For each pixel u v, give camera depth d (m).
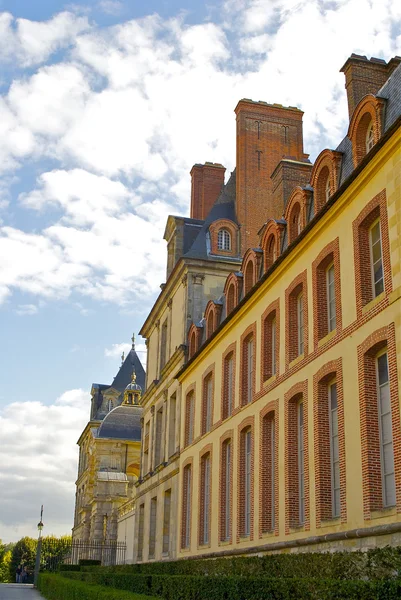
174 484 34.53
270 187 39.81
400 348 14.66
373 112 17.92
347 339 17.27
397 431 14.55
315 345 19.25
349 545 15.90
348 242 17.89
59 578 35.34
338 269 18.31
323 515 17.59
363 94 22.52
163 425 38.81
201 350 31.03
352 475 16.09
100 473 64.06
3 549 135.12
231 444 26.00
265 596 13.05
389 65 23.05
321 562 15.19
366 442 15.61
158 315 43.62
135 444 72.44
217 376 29.02
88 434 88.38
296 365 20.41
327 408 18.55
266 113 41.53
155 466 40.09
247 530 23.94
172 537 33.66
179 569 25.36
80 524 82.19
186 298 36.22
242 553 23.06
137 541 42.41
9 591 46.75
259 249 27.41
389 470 15.16
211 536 27.20
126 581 24.50
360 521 15.46
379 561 13.12
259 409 23.25
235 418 25.83
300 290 21.39
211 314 32.66
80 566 46.28
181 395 35.19
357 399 16.31
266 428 22.77
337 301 18.17
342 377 17.28
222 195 40.91
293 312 21.61
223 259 37.03
